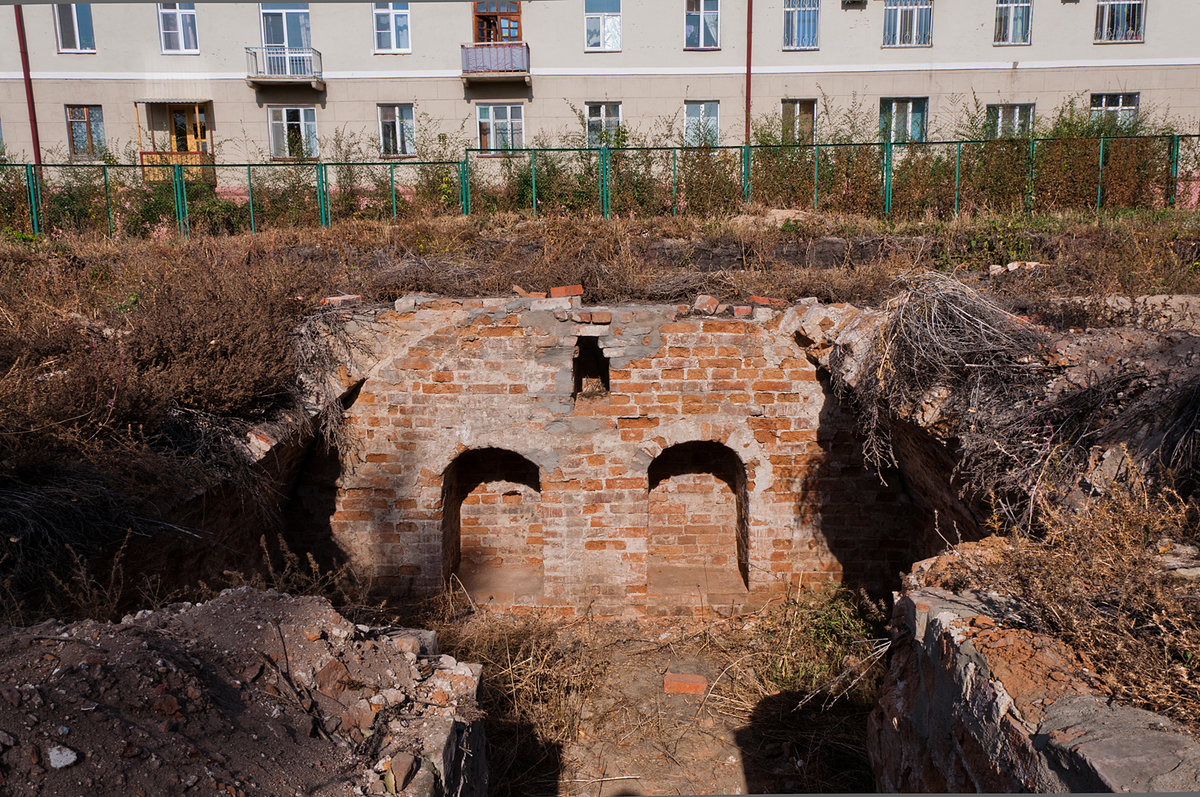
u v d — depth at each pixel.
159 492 5.48
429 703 3.45
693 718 6.61
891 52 21.03
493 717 6.37
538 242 12.23
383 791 2.80
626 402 8.15
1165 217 13.36
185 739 2.59
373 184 17.48
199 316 7.38
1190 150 15.55
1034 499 4.59
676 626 8.22
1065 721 2.67
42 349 6.71
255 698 3.03
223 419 6.82
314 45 21.56
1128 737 2.46
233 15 21.42
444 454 8.24
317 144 22.05
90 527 4.85
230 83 21.67
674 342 8.05
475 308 8.02
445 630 7.52
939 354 5.58
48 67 21.34
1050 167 15.60
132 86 21.62
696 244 12.16
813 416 8.14
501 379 8.12
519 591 8.59
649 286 9.40
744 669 7.27
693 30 21.28
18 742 2.30
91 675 2.67
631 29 21.25
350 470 8.30
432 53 21.56
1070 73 20.89
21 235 14.23
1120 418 4.64
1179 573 3.32
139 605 5.21
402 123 22.05
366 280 9.39
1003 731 2.91
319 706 3.18
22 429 4.97
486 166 17.91
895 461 7.42
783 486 8.27
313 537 8.42
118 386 5.90
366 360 8.09
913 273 7.13
